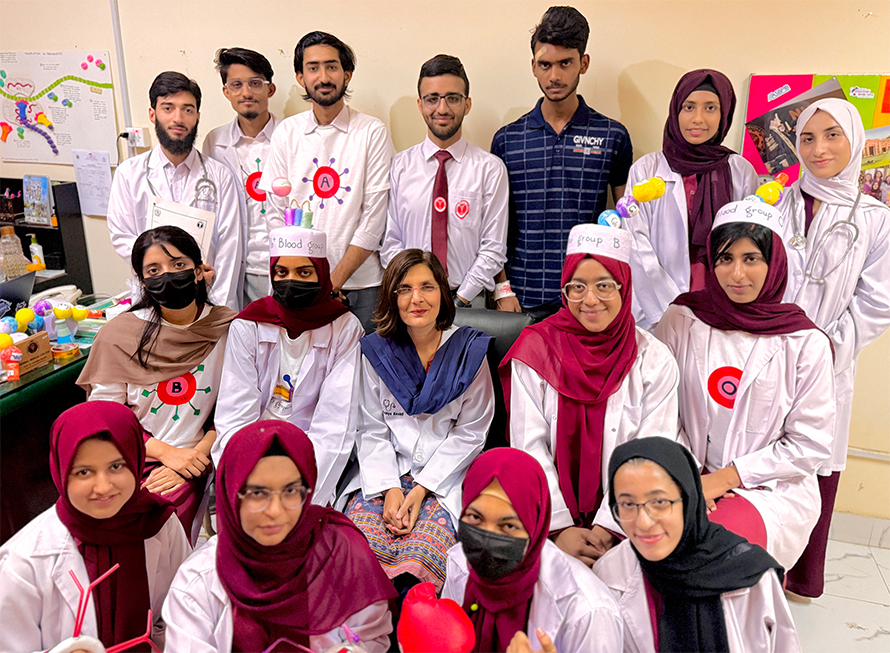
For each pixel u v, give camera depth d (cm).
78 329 238
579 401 170
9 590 126
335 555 134
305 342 194
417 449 187
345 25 277
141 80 302
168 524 148
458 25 266
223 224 264
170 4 289
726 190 219
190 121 254
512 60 264
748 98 245
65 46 304
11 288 218
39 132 320
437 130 240
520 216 255
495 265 250
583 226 167
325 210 255
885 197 236
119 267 331
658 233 227
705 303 178
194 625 124
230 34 288
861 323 203
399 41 273
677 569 123
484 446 191
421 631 113
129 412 136
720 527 131
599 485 172
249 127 275
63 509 132
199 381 193
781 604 124
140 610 138
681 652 124
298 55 244
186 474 183
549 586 126
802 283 207
